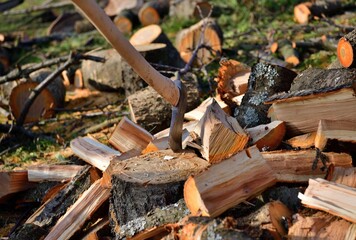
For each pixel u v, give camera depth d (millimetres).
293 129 2033
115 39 1678
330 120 1907
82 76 4152
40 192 2357
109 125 3260
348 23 4480
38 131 3484
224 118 1925
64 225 1995
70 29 6262
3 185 2379
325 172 1830
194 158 1937
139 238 1815
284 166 1824
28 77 3533
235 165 1739
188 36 4211
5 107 3912
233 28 5172
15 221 2369
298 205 1723
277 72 2264
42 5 6816
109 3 6164
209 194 1686
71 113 3742
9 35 5895
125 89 3727
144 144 2295
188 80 3055
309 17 4711
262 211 1664
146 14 5766
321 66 3635
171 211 1785
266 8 5246
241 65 2627
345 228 1614
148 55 3660
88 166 2242
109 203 1974
